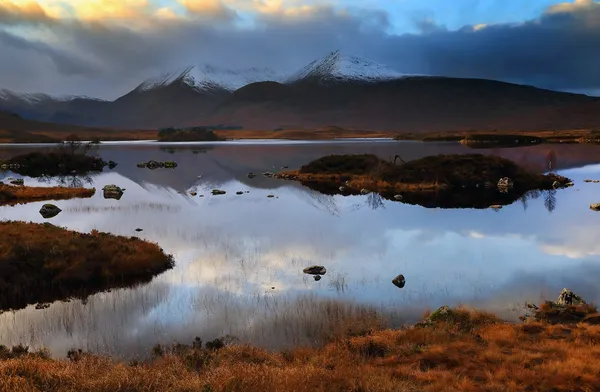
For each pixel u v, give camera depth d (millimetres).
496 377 12102
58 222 38750
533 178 65000
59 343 16469
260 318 18516
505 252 28875
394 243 31453
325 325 17719
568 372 12023
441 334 15891
